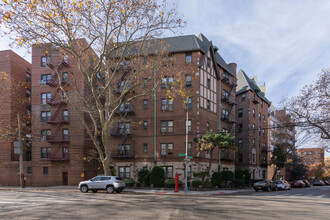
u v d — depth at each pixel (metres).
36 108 36.62
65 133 35.53
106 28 20.42
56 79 35.44
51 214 10.91
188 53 32.59
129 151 33.00
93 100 34.62
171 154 31.38
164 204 14.48
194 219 9.84
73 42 21.84
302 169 62.53
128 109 33.19
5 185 36.78
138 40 22.97
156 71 31.33
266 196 21.97
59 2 19.12
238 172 37.09
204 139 27.53
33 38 18.84
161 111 32.19
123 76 31.89
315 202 16.97
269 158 53.03
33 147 36.12
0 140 37.69
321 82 30.17
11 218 10.05
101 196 19.36
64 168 34.91
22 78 40.72
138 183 30.00
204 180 30.47
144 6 19.91
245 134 44.75
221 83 37.97
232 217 10.38
